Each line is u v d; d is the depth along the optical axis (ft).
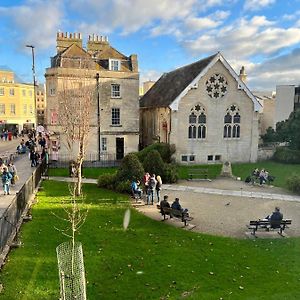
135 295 30.32
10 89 258.98
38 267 34.83
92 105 116.88
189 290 31.22
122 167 78.23
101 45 132.67
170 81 136.77
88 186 81.76
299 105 133.28
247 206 65.57
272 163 122.01
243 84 119.75
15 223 44.96
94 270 35.09
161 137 126.82
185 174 99.91
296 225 53.47
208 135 119.03
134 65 124.06
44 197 67.62
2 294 29.12
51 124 114.73
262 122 182.60
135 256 39.11
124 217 50.98
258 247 42.96
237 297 29.66
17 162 105.70
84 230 47.85
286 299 29.17
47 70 114.52
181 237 46.42
